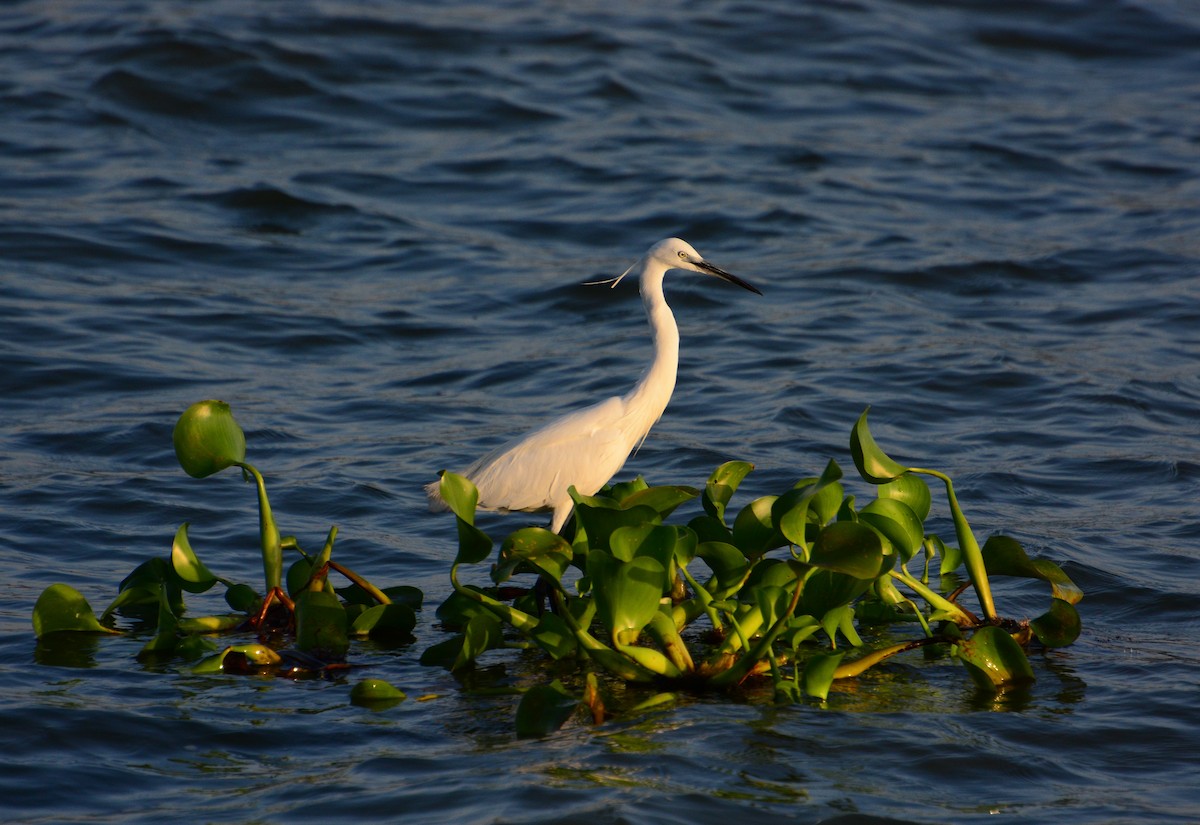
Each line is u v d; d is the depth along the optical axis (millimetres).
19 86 25953
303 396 15688
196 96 26234
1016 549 9617
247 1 31188
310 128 25750
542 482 10945
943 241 21469
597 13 32406
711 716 8062
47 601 9375
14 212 20859
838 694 8562
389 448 14094
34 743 7523
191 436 9578
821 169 24719
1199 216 22500
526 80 28312
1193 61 31391
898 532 9070
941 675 8984
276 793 6984
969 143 26266
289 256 20500
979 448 14055
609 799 6730
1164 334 17703
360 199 22828
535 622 9102
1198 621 9922
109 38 28156
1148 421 14812
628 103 27531
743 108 27875
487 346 17672
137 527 11828
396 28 30109
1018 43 32312
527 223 22094
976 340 17641
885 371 16469
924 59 31000
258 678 8828
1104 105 28891
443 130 26016
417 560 11398
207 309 18250
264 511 9891
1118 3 34000
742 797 6863
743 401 15539
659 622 8680
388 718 8094
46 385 15328
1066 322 18344
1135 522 11984
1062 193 23906
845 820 6652
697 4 33562
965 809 6863
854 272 20188
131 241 20203
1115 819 6785
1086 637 9703
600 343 17812
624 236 21609
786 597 8680
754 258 20875
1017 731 7914
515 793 6805
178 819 6672
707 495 9945
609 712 8156
